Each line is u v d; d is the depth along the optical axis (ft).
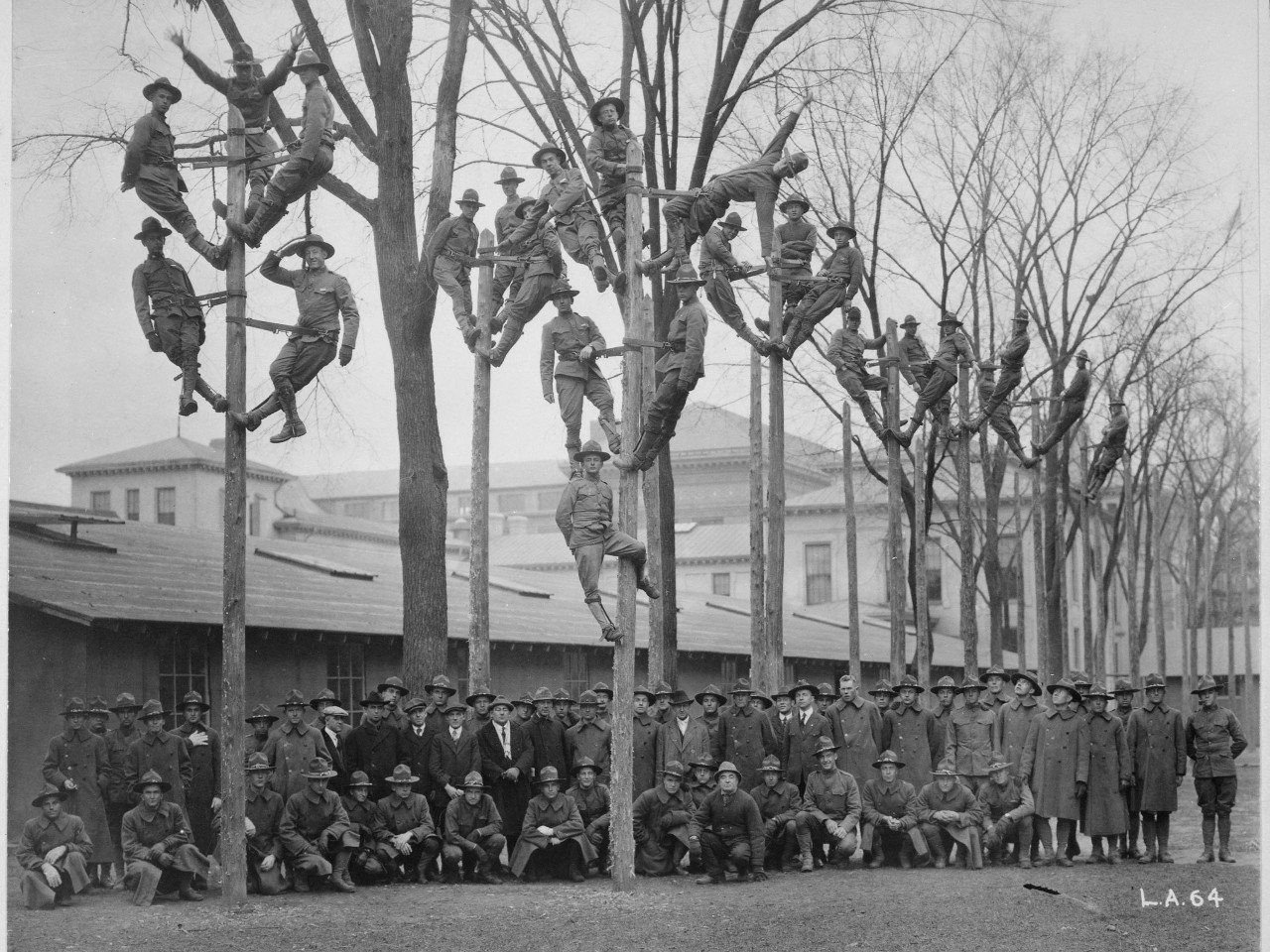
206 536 86.22
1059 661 94.22
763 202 53.47
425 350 63.26
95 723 48.16
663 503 66.08
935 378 67.51
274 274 46.70
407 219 63.87
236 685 44.39
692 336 45.62
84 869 43.83
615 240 52.26
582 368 48.70
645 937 38.93
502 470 240.73
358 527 185.16
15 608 56.85
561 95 69.92
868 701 54.90
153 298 44.65
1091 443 103.04
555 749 50.37
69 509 77.87
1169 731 53.72
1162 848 53.57
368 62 64.80
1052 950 38.40
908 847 51.21
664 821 49.73
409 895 44.73
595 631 89.86
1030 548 157.38
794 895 44.80
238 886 43.06
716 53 68.13
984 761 53.78
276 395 45.65
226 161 45.29
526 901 43.73
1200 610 163.43
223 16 62.90
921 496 84.64
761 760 51.67
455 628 75.05
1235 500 114.01
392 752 49.14
